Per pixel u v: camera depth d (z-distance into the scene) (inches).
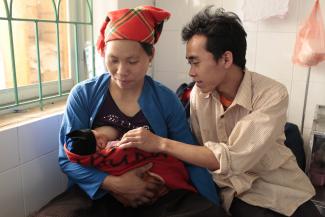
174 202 41.7
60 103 59.9
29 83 57.1
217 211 40.2
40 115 51.7
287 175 47.1
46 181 51.8
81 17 65.6
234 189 44.9
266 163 45.8
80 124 44.2
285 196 45.4
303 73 72.1
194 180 45.1
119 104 44.9
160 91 46.2
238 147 41.6
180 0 78.7
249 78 45.6
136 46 39.4
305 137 74.3
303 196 45.5
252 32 74.0
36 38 53.1
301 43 66.5
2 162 43.6
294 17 70.4
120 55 39.2
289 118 75.4
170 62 83.2
